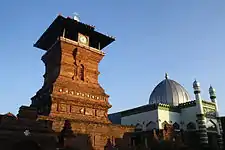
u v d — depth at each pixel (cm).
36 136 2505
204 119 5491
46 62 4475
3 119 2398
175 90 6469
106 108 4094
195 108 5662
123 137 3944
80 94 3866
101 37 4562
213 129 5728
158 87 6731
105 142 3656
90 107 3888
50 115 3388
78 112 3719
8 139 2334
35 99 4169
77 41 4247
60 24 4078
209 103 5919
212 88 6269
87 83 4122
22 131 2431
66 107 3631
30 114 2631
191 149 4575
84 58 4244
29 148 2498
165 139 4147
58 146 2662
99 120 3888
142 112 5734
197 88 5722
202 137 5288
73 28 4231
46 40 4556
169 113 5634
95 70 4369
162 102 6331
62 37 4019
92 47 4519
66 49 4072
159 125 5238
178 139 4378
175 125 5659
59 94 3628
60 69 3916
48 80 4231
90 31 4372
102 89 4288
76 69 4097
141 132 4281
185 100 6425
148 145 3981
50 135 2611
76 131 3353
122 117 6250
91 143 3422
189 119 5700
